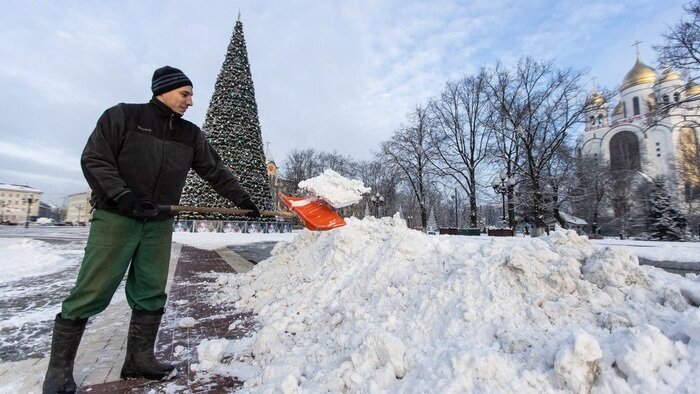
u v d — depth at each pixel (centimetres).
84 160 214
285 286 412
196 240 1628
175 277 655
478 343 203
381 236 409
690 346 165
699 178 3058
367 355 205
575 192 2533
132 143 230
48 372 212
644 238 3120
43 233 2314
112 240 221
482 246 309
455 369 173
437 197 4441
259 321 363
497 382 166
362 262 367
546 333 205
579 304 224
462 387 164
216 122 2266
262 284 453
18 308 439
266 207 2358
